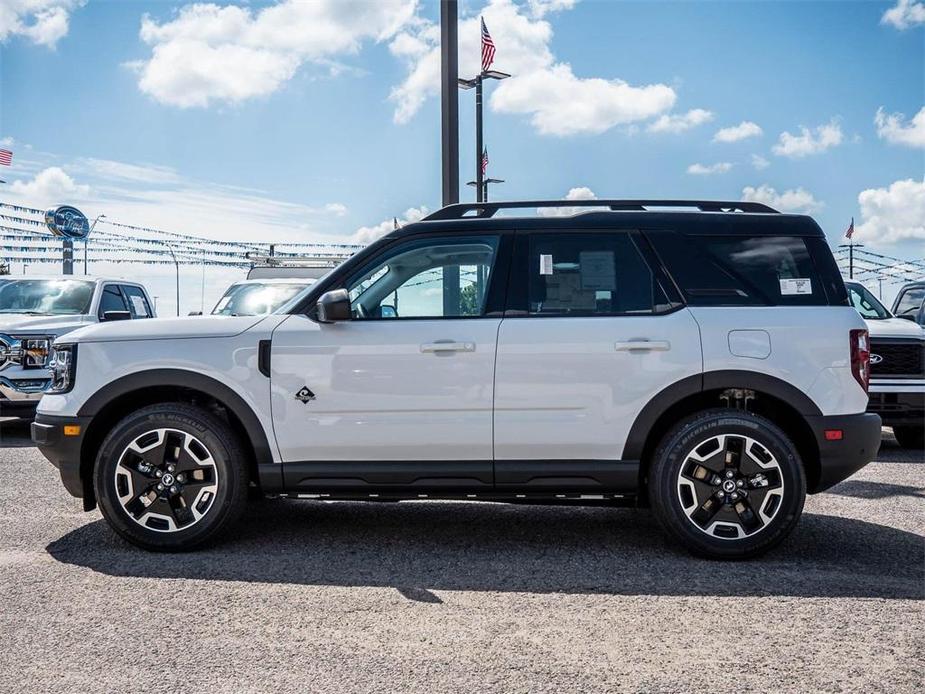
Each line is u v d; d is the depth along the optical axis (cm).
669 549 520
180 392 540
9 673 332
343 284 526
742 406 526
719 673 333
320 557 499
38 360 1009
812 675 331
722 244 518
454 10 1109
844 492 689
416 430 505
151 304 1355
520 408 503
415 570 473
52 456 520
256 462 519
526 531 565
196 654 351
